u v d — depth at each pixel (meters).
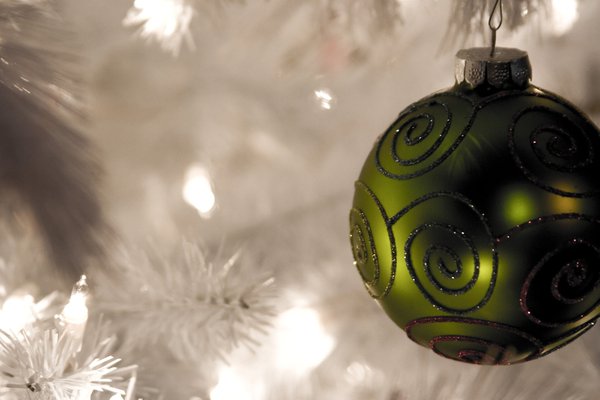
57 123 0.36
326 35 0.54
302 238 0.63
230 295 0.49
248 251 0.61
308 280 0.56
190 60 0.64
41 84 0.37
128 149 0.64
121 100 0.64
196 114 0.64
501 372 0.44
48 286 0.49
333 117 0.63
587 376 0.49
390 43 0.54
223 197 0.66
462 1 0.43
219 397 0.53
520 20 0.44
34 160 0.35
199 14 0.55
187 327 0.49
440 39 0.56
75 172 0.36
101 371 0.43
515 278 0.38
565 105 0.39
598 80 0.52
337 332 0.54
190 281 0.50
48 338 0.43
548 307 0.38
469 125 0.38
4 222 0.37
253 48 0.62
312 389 0.50
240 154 0.65
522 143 0.38
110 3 0.64
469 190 0.37
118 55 0.64
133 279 0.50
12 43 0.38
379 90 0.60
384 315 0.54
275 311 0.52
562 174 0.37
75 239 0.36
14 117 0.36
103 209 0.37
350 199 0.65
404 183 0.38
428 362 0.51
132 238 0.62
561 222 0.37
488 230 0.37
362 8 0.50
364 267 0.40
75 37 0.41
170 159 0.64
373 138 0.62
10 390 0.44
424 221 0.38
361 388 0.51
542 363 0.49
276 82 0.63
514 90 0.38
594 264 0.38
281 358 0.54
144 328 0.49
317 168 0.65
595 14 0.53
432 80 0.57
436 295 0.38
